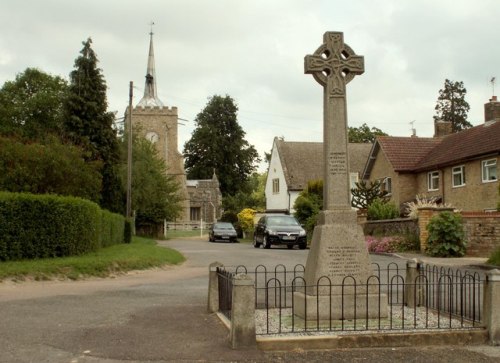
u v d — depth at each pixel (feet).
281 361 22.38
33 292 41.63
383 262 66.90
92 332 27.12
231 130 280.72
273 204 189.88
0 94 164.45
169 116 237.86
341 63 31.01
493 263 61.67
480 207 106.22
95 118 124.98
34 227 54.85
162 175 162.91
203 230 213.87
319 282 29.07
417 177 130.11
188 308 34.42
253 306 24.12
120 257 63.10
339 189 30.40
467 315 31.65
